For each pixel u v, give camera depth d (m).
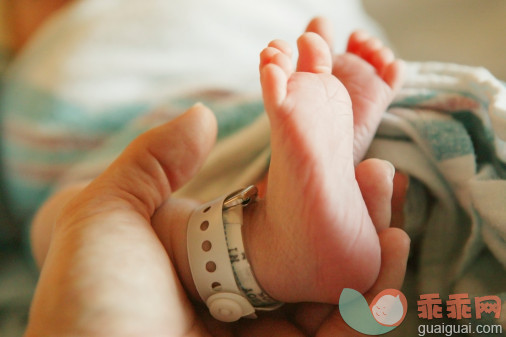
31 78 0.98
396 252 0.44
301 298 0.46
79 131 0.91
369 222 0.42
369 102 0.51
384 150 0.53
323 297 0.45
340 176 0.40
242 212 0.46
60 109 0.92
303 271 0.42
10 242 1.02
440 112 0.55
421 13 1.25
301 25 1.05
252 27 1.00
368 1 1.33
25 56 1.09
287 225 0.41
